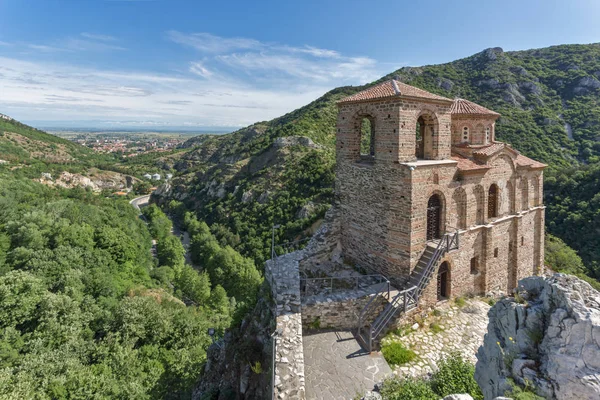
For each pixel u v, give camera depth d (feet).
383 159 55.42
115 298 121.90
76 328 92.58
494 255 66.69
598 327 18.97
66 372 74.23
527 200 74.84
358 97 59.21
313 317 47.73
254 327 53.16
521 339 22.82
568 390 19.11
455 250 58.08
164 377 81.20
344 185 66.54
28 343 83.41
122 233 169.17
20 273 101.65
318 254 66.28
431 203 56.59
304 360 41.37
